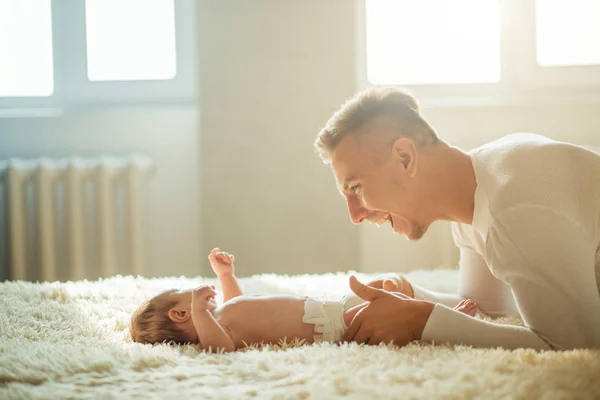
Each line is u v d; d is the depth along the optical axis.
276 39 2.89
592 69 3.16
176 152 3.21
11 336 1.40
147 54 3.28
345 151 1.33
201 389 0.99
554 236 1.11
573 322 1.12
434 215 1.32
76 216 2.90
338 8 2.88
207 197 2.91
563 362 1.02
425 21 3.21
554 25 3.18
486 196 1.22
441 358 1.08
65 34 3.26
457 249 2.99
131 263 2.94
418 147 1.30
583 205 1.17
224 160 2.91
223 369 1.10
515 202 1.15
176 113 3.21
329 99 2.89
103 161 2.91
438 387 0.93
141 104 3.26
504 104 3.14
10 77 3.29
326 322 1.42
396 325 1.23
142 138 3.21
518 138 1.42
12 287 1.80
